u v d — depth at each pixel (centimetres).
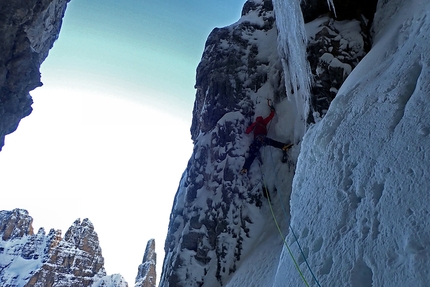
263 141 873
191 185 934
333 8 698
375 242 281
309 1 754
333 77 664
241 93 995
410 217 260
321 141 459
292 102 891
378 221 292
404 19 544
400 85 377
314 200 412
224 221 827
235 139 918
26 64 1181
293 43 765
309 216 405
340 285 290
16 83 1170
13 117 1233
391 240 267
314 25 723
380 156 335
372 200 312
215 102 1012
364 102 426
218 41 1134
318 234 366
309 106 696
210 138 961
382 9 666
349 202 345
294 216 454
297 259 378
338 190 371
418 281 225
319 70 677
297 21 719
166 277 843
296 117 862
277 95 965
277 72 991
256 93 988
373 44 636
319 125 505
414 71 375
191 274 792
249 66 1037
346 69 657
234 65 1045
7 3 1095
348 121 434
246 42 1088
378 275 260
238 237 797
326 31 700
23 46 1168
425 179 268
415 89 349
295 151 827
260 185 845
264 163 873
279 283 395
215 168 909
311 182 444
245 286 665
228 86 1010
